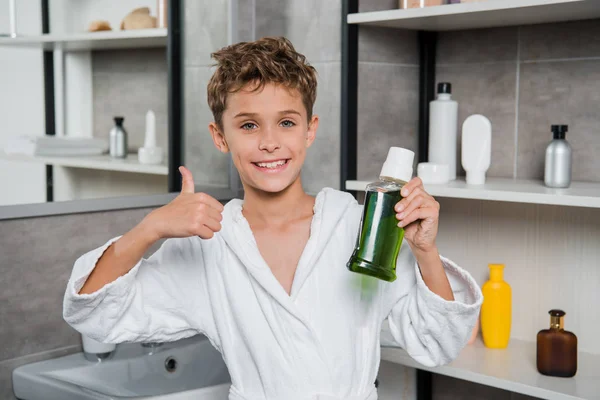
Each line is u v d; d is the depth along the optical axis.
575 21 1.75
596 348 1.78
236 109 1.03
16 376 1.50
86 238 1.65
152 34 1.81
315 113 1.93
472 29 1.95
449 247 2.03
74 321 1.01
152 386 1.50
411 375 2.09
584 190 1.57
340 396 1.06
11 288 1.52
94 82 1.69
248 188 1.12
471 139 1.74
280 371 1.05
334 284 1.08
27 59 1.58
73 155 1.64
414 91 2.02
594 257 1.76
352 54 1.82
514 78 1.88
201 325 1.12
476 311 1.01
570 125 1.78
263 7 2.02
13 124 1.54
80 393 1.34
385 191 0.97
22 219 1.54
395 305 1.09
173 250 1.12
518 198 1.54
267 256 1.10
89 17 1.69
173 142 1.86
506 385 1.58
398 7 1.87
